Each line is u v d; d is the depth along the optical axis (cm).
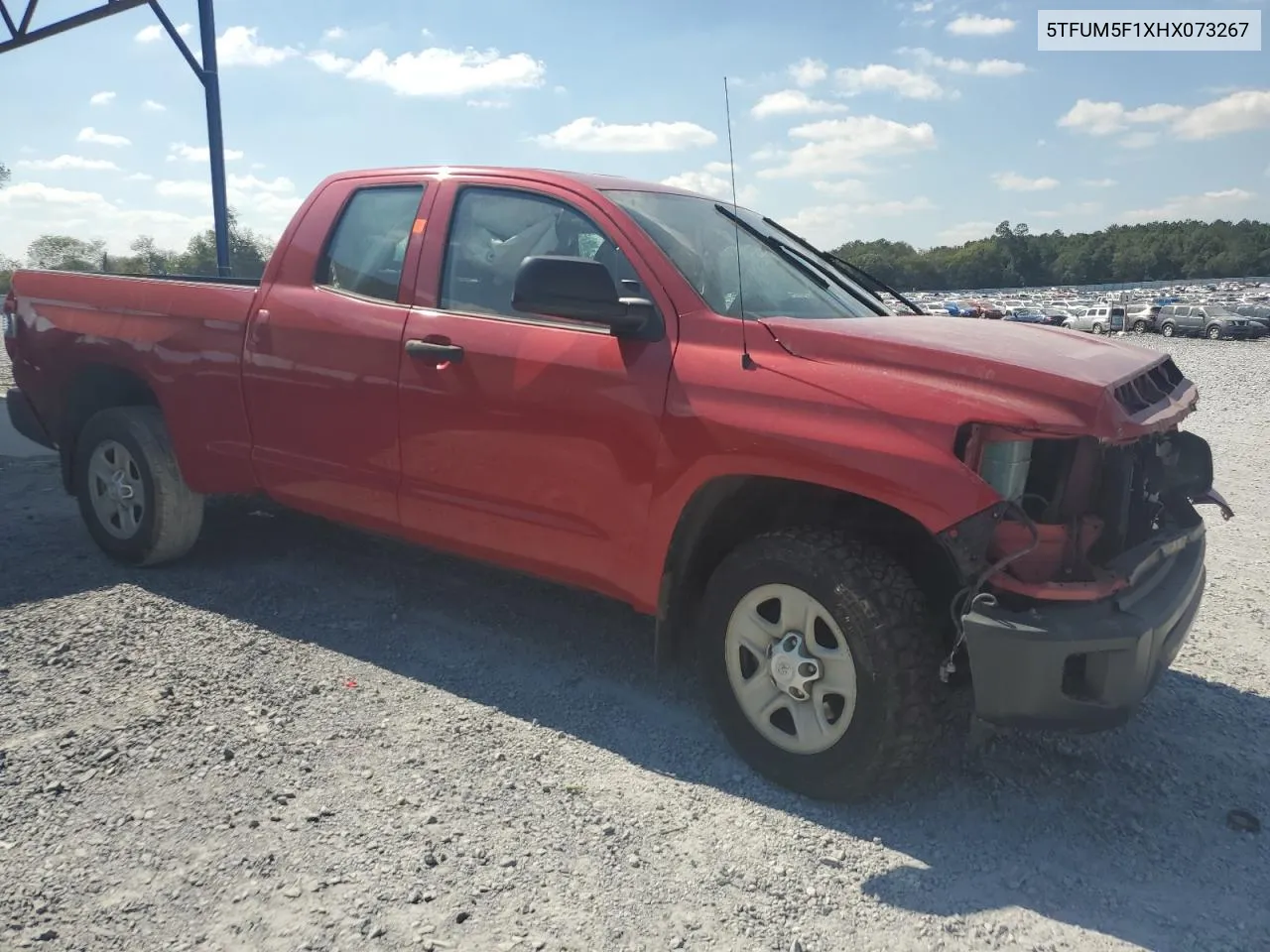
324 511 425
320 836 276
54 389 514
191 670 378
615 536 336
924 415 276
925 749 289
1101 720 272
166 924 238
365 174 430
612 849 277
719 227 399
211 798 292
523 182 382
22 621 418
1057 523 284
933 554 297
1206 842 293
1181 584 310
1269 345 3484
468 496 373
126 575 481
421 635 423
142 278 491
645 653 415
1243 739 360
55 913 240
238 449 443
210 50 1101
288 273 431
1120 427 271
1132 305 4762
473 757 324
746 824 293
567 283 313
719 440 304
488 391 358
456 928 241
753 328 314
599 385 333
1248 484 823
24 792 292
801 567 296
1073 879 273
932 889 266
